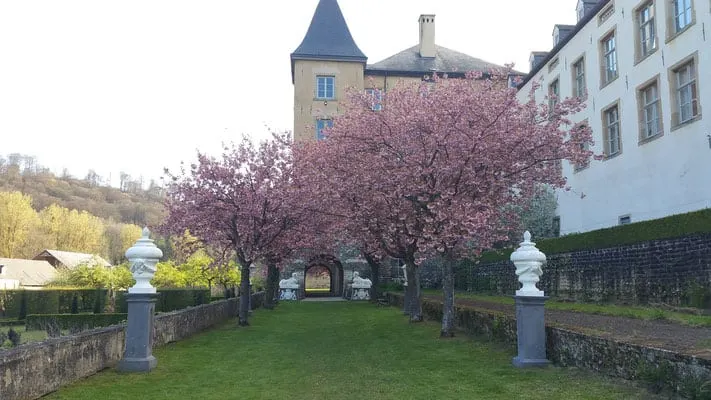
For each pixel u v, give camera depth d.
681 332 8.77
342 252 33.03
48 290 36.50
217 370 9.02
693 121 17.02
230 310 19.83
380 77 38.66
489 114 12.20
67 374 7.58
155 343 11.33
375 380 8.10
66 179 103.81
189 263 38.25
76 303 34.38
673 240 13.95
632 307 14.54
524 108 13.34
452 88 13.52
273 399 6.97
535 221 25.28
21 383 6.39
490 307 15.23
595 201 22.88
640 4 19.97
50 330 25.17
